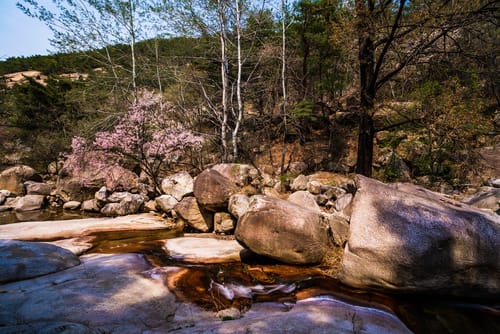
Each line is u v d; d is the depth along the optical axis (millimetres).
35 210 12016
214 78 16484
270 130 16734
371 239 3986
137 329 3039
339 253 5027
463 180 10727
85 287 3871
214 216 7469
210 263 5184
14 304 3324
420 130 11469
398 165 12180
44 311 3201
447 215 4086
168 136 11406
